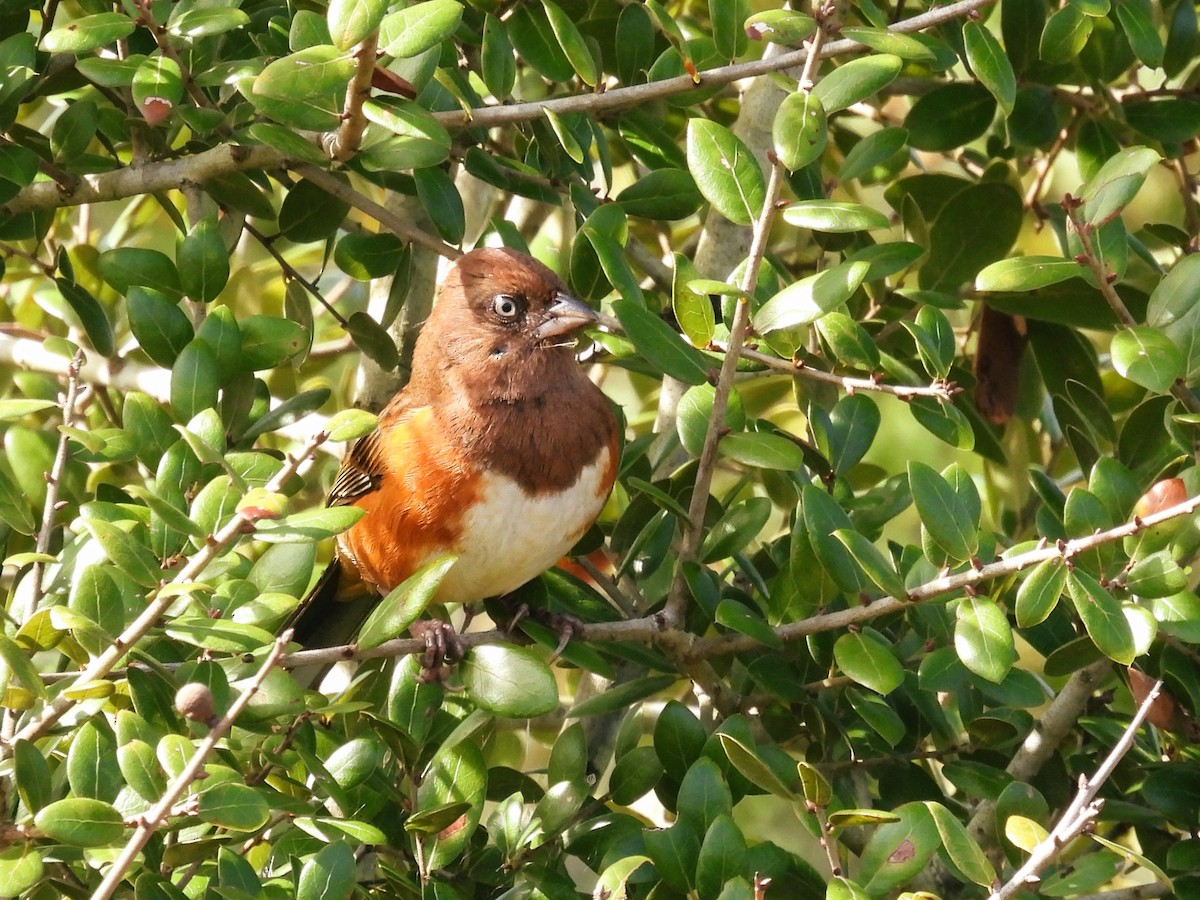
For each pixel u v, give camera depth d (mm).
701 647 7469
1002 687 6895
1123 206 6387
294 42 6738
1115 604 5941
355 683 7758
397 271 8594
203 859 6176
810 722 7824
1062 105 9734
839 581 6703
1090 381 9297
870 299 9352
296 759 6582
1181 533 6473
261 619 5977
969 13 6758
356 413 5344
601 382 11844
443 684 7211
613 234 7945
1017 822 5645
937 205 9938
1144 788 6961
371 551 8086
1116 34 9102
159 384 10680
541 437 7816
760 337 6707
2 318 12492
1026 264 6418
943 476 6902
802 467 8109
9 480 6438
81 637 5516
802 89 6020
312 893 5602
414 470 7809
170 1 7184
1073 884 5762
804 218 6008
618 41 8445
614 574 8672
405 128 6477
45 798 5430
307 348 8969
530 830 6863
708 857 5945
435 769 6637
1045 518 7605
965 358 10016
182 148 8438
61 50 6637
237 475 5762
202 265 7777
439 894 6160
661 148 8609
